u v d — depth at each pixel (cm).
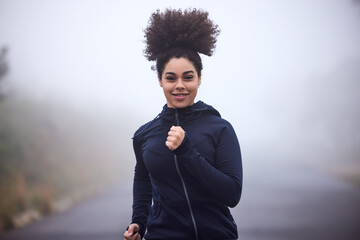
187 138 180
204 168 178
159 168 196
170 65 192
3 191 1246
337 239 850
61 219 1126
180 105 196
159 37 198
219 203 196
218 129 196
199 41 196
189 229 191
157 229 199
